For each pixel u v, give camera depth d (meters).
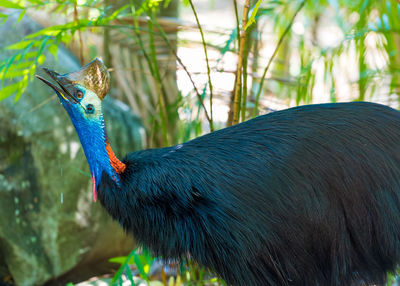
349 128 3.95
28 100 6.52
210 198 3.76
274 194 3.75
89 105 3.97
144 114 7.94
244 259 3.75
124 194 3.92
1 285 6.73
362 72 5.92
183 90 7.32
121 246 7.09
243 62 5.07
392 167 3.92
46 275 6.61
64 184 6.53
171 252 3.94
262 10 5.80
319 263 3.91
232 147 3.91
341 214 3.84
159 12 7.53
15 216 6.52
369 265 4.00
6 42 6.85
